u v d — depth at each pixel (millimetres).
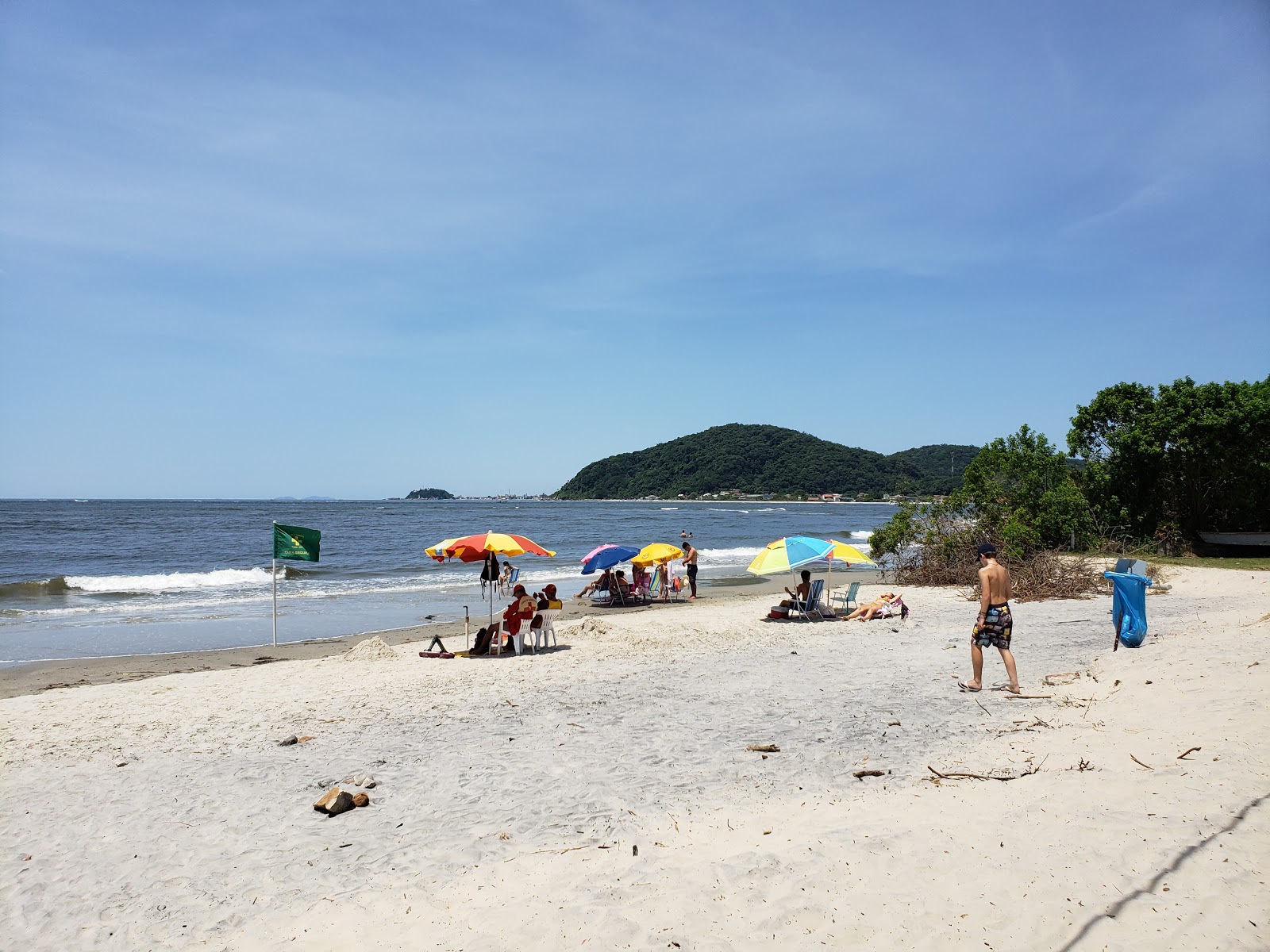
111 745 7988
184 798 6328
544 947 3729
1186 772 5320
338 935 4027
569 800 5926
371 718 8992
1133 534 30578
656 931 3797
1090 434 32219
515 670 11891
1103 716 7238
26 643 16141
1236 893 3662
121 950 4020
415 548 44219
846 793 5707
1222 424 27953
